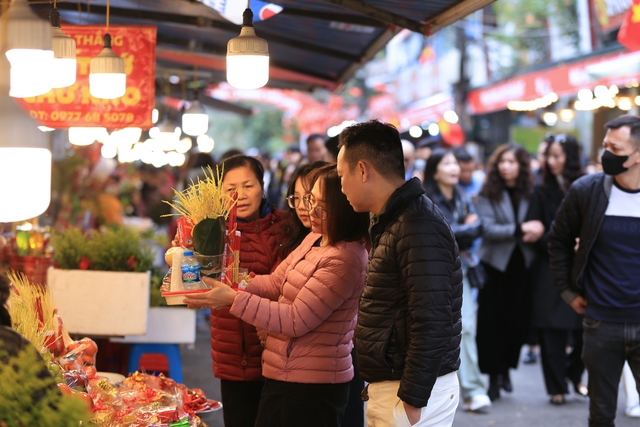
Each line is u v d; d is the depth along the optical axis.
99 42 4.43
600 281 3.91
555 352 5.75
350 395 3.87
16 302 3.04
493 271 5.83
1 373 1.93
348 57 6.05
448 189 5.68
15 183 1.76
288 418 3.08
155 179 11.35
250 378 3.59
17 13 2.27
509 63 15.95
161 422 3.09
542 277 5.74
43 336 2.89
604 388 3.93
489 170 5.89
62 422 1.90
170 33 5.99
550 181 5.88
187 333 5.00
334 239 3.04
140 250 5.22
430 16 3.99
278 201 9.99
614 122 3.82
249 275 3.45
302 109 20.48
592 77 8.80
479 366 5.87
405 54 25.42
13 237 5.04
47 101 4.43
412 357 2.60
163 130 7.49
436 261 2.63
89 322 4.61
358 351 2.79
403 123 17.34
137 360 4.98
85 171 9.36
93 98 4.44
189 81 8.56
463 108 14.19
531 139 16.02
